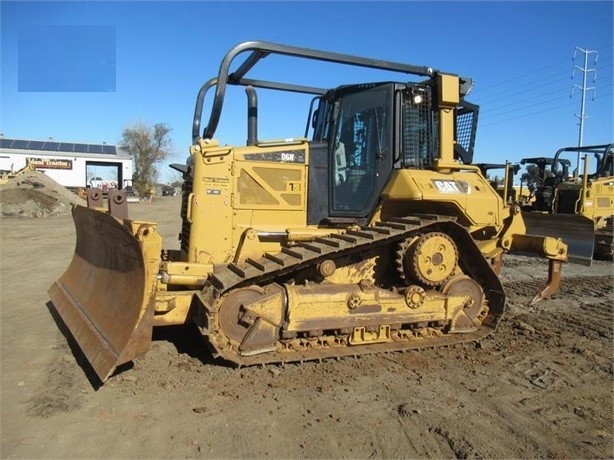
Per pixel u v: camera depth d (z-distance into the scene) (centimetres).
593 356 558
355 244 510
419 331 578
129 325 445
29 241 1495
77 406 408
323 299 517
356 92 586
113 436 364
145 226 441
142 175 6331
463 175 607
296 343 518
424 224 535
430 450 357
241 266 500
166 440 360
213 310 468
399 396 441
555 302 818
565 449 365
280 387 450
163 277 500
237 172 543
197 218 529
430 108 598
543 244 652
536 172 1609
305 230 557
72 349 541
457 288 581
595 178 1484
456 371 504
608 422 408
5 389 439
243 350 492
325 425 387
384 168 580
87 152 5916
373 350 534
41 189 2780
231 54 521
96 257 592
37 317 665
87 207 581
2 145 5575
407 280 563
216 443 358
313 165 573
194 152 542
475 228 595
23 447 347
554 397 452
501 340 605
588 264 1200
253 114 675
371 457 346
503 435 381
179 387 445
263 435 370
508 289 912
